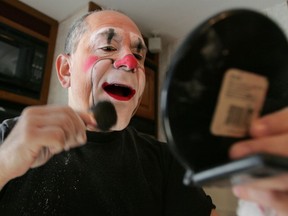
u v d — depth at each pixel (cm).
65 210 48
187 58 21
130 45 61
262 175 18
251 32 22
